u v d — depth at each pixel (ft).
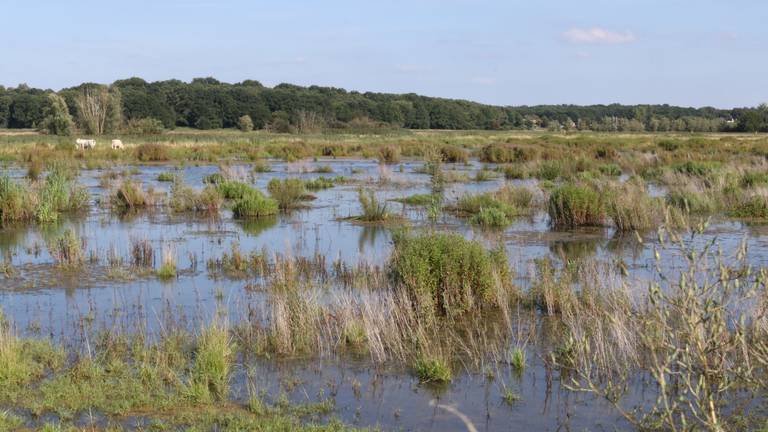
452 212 69.36
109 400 23.90
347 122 394.32
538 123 519.19
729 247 48.19
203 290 38.96
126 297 37.47
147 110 366.63
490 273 36.19
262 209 68.44
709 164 96.73
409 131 366.63
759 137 250.16
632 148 163.12
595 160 128.47
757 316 20.29
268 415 22.99
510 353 28.19
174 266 42.68
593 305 31.53
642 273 40.50
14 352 26.32
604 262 43.91
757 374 21.97
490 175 108.58
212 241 54.13
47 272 43.16
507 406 23.79
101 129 288.92
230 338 29.84
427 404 24.00
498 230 58.13
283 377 26.37
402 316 31.40
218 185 83.41
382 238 55.36
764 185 72.23
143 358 27.55
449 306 34.04
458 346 29.50
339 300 33.40
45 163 122.42
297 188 78.18
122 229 60.29
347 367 27.43
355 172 118.93
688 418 21.79
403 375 26.63
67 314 34.30
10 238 55.67
